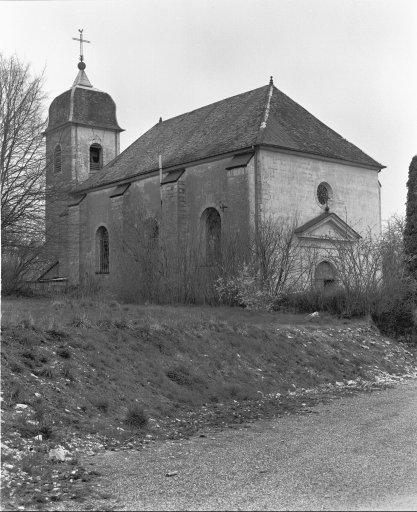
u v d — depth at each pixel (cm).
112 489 720
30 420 938
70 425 979
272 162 2941
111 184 3844
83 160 4738
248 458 870
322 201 3177
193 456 888
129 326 1534
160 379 1323
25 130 3394
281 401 1411
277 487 719
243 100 3503
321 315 2436
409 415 1220
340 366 1855
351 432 1054
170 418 1170
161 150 3697
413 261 2828
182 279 2691
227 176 2973
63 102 4794
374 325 2386
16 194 3309
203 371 1466
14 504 663
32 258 3359
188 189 3266
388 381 1798
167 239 3073
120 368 1289
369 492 693
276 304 2562
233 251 2669
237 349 1684
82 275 4100
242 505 653
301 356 1808
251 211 2878
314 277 2875
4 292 3023
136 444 967
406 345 2328
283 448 935
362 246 2744
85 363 1228
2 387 994
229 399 1376
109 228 3841
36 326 1292
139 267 2911
